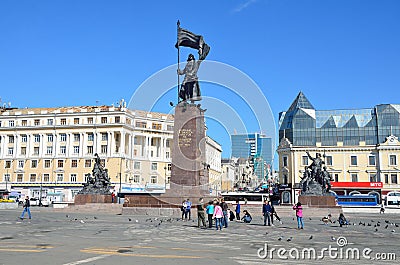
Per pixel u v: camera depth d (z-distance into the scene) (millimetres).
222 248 14492
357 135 86188
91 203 45656
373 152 84125
